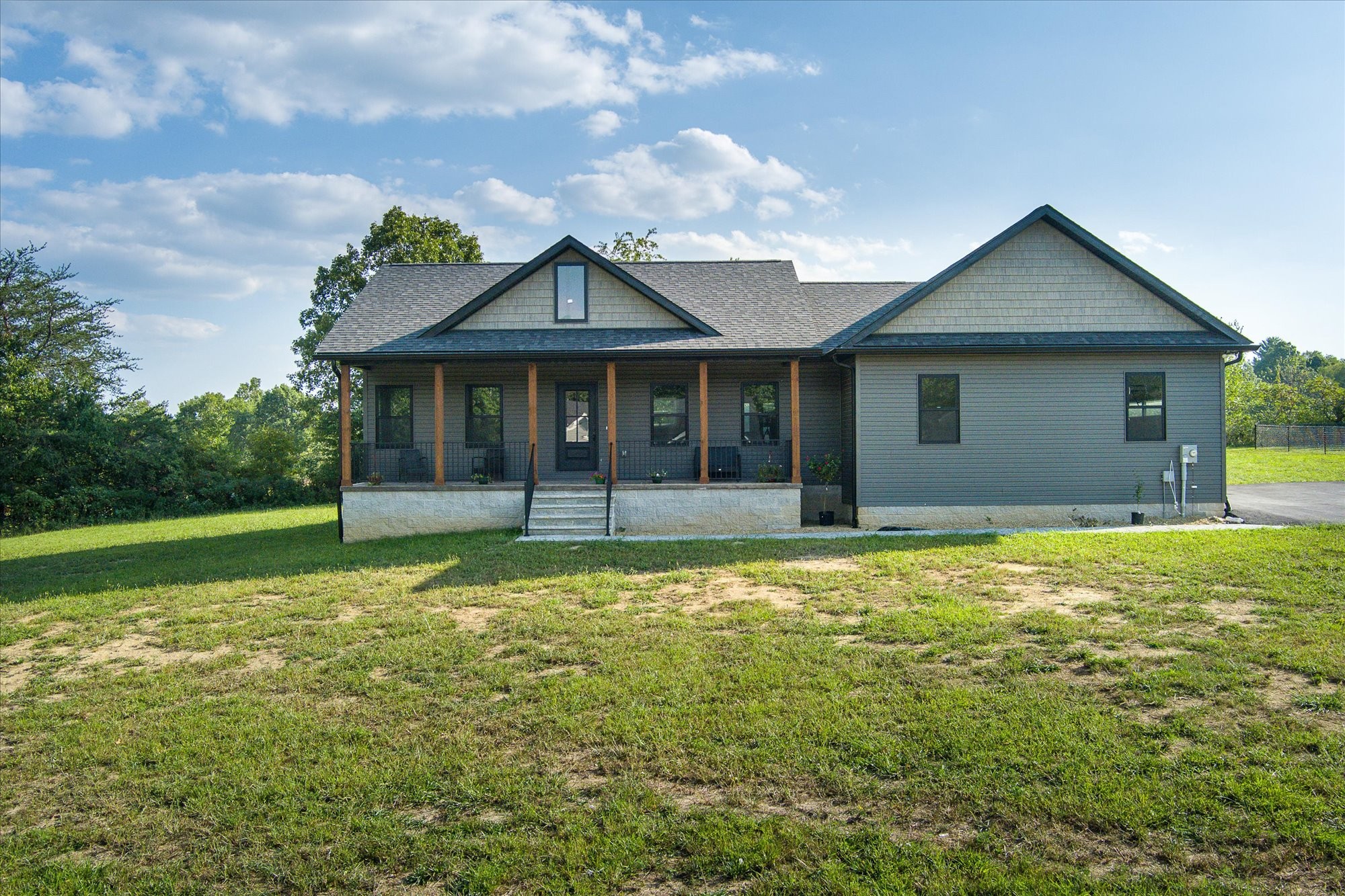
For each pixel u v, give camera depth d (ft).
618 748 17.78
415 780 16.74
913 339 53.01
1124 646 23.06
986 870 13.05
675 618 27.89
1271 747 16.58
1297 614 25.67
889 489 53.26
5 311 112.88
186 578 39.83
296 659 24.91
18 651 27.53
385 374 61.31
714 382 61.21
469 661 24.04
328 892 13.35
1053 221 53.42
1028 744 17.04
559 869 13.60
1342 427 126.11
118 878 14.02
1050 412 53.21
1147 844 13.67
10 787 17.38
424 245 120.26
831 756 16.94
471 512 53.72
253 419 297.94
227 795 16.52
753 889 12.95
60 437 88.02
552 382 61.36
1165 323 53.93
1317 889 12.40
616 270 57.36
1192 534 42.50
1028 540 41.81
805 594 31.09
